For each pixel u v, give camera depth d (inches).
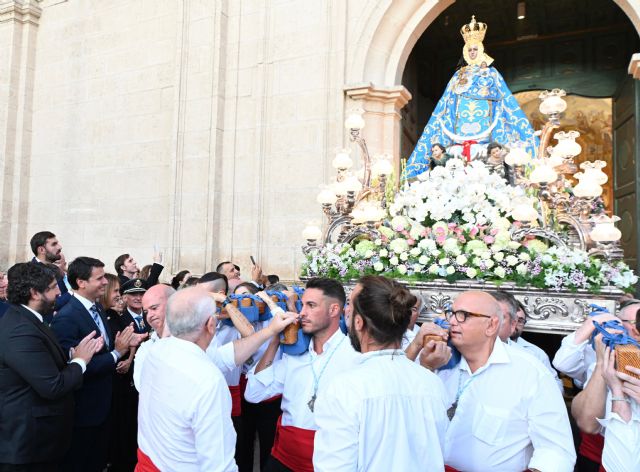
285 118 316.5
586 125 436.8
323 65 307.4
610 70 429.1
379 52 303.7
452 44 468.1
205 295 96.0
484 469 90.1
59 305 169.2
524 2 398.3
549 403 86.3
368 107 299.9
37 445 119.6
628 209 351.6
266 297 125.6
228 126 331.6
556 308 132.1
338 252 161.9
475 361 93.4
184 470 89.0
